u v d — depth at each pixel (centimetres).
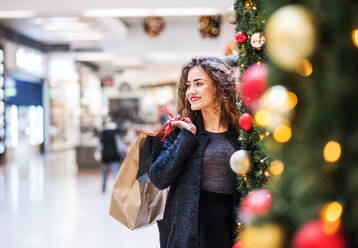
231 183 196
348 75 60
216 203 196
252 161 163
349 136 60
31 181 992
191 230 192
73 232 511
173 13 813
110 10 797
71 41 1650
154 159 208
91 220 575
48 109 1869
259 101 77
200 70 204
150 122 1898
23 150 1694
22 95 1694
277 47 63
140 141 210
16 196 780
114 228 529
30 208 666
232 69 212
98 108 2097
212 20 624
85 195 784
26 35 1545
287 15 62
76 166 1317
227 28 1177
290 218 68
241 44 166
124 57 1762
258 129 149
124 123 1722
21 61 1551
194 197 194
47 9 794
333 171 62
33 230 522
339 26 60
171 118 210
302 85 66
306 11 62
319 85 63
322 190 62
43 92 1838
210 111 206
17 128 1669
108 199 741
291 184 67
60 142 2019
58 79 1788
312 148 63
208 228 193
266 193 89
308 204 63
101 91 2125
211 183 197
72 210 646
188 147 196
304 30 60
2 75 1434
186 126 201
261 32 153
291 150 68
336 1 59
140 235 494
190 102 207
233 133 205
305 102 67
